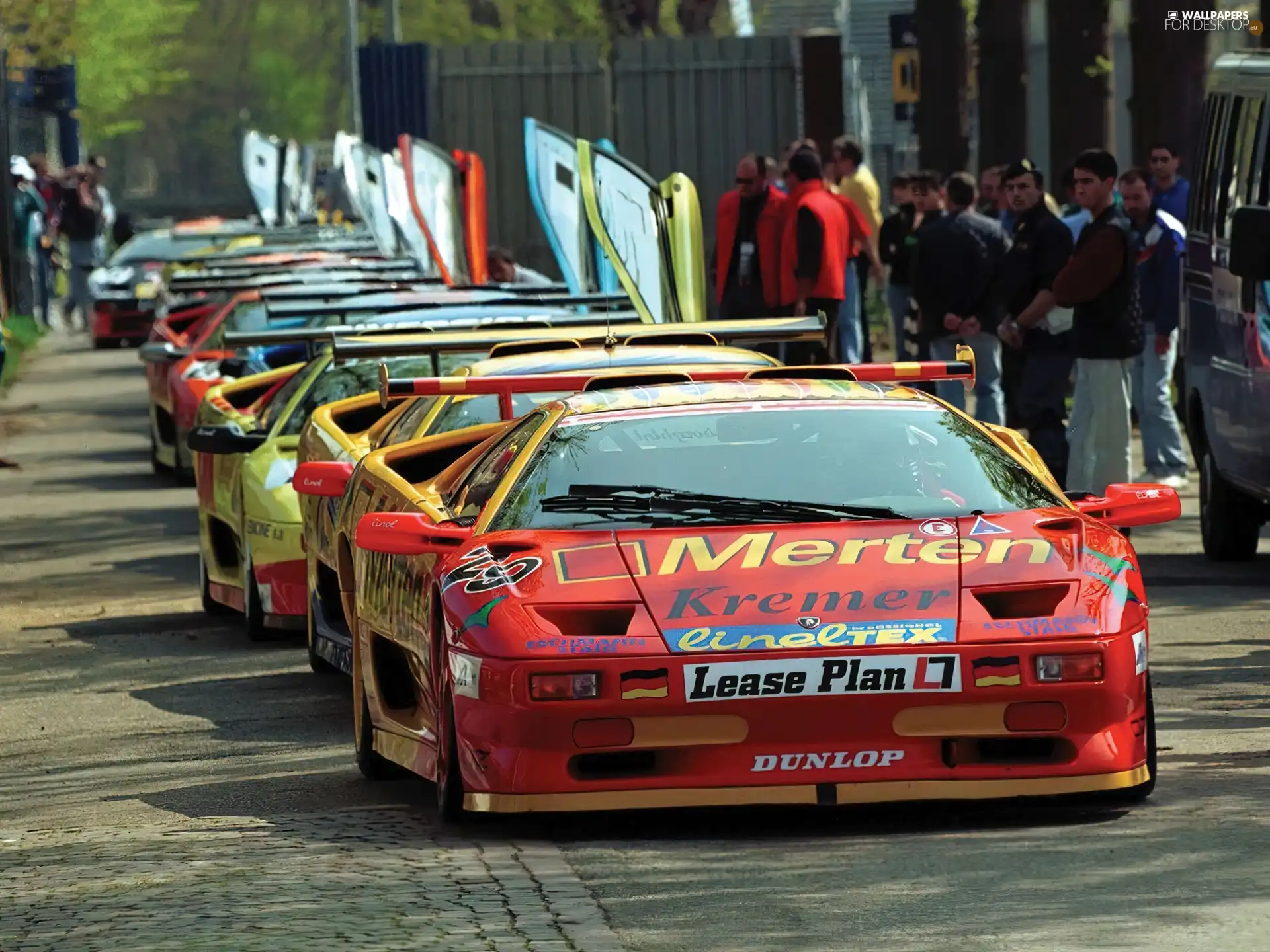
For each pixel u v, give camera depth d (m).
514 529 19.17
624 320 33.31
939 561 18.03
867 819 18.16
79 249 113.25
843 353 56.50
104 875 17.03
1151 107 59.97
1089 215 48.59
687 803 17.09
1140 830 17.23
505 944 14.10
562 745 17.17
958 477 19.70
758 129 75.88
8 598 38.09
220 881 16.47
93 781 22.81
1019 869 16.02
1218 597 32.03
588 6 178.62
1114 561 18.28
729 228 50.88
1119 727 17.47
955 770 17.17
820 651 17.06
